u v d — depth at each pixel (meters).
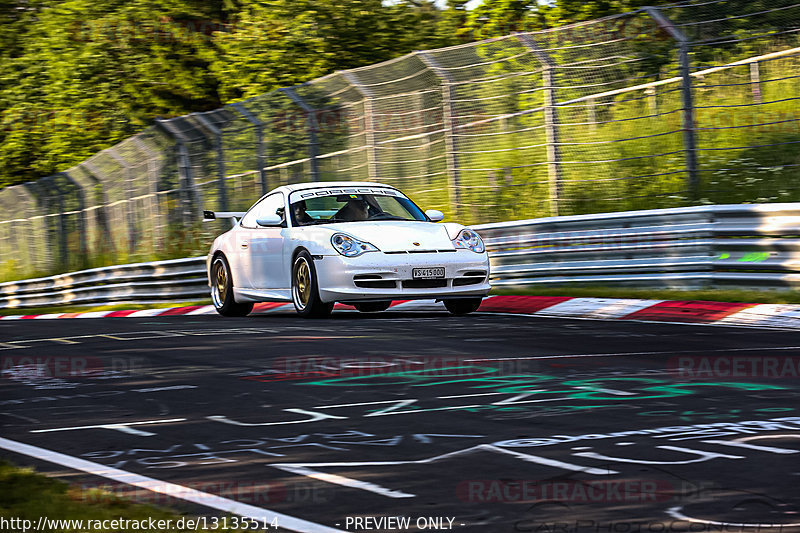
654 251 21.27
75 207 43.56
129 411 10.25
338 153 31.50
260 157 31.66
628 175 30.27
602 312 18.64
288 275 19.98
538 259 23.34
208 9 53.97
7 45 59.31
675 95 31.44
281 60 48.50
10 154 56.00
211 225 34.50
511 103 32.53
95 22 53.53
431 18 51.69
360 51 49.44
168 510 6.35
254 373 12.45
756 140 29.30
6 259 50.69
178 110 54.50
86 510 6.26
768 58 27.41
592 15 42.59
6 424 9.77
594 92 31.38
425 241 18.98
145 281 34.06
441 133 33.41
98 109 54.03
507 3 46.06
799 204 18.75
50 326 20.41
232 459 8.02
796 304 17.36
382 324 17.58
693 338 14.79
